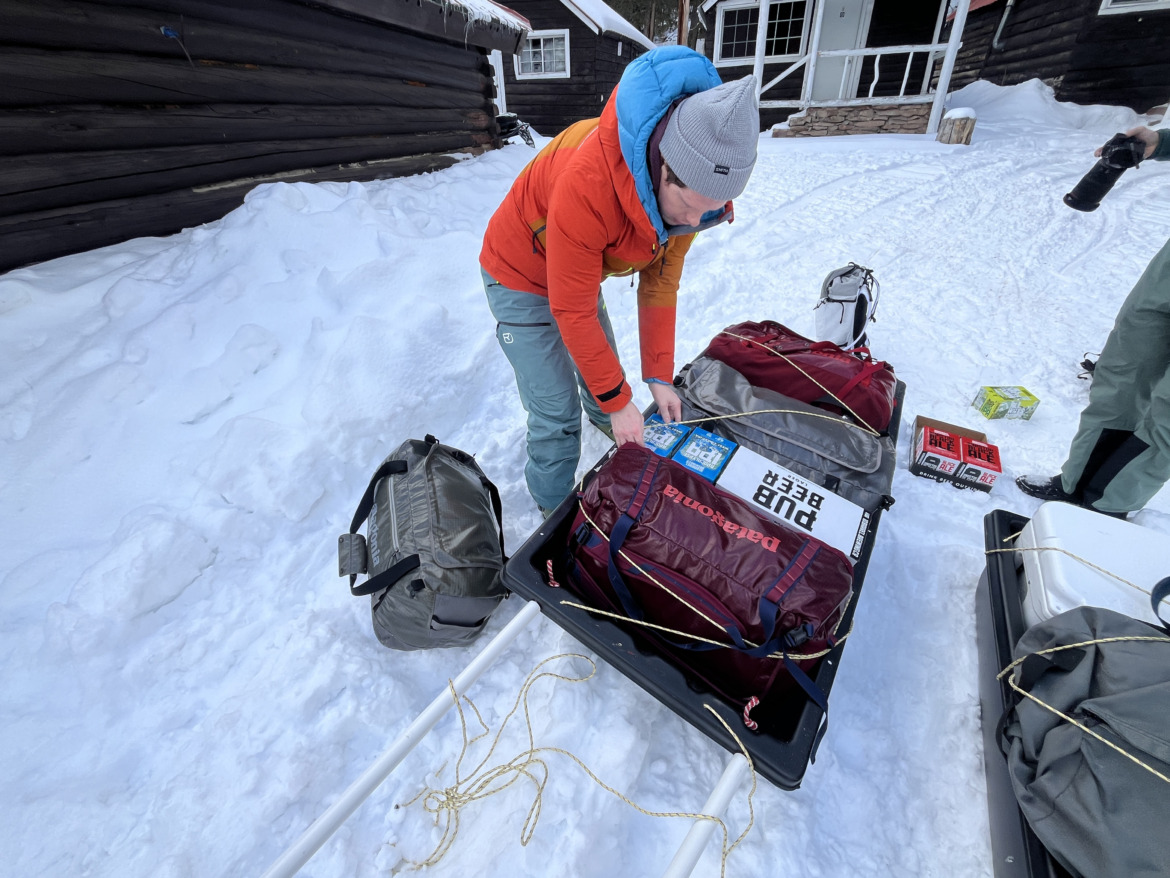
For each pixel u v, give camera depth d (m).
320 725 1.35
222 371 2.14
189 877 1.12
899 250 4.13
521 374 1.56
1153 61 7.74
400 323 2.52
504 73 11.57
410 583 1.35
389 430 2.18
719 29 10.18
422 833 1.20
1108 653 1.03
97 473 1.81
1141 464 1.69
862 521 1.44
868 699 1.48
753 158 0.96
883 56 9.66
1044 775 1.01
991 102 9.13
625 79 1.03
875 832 1.23
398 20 3.85
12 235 2.12
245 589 1.66
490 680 1.47
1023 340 2.99
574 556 1.39
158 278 2.37
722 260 3.92
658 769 1.31
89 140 2.29
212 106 2.79
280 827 1.20
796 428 1.64
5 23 1.97
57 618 1.43
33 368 1.94
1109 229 4.39
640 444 1.44
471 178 4.45
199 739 1.32
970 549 1.83
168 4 2.50
